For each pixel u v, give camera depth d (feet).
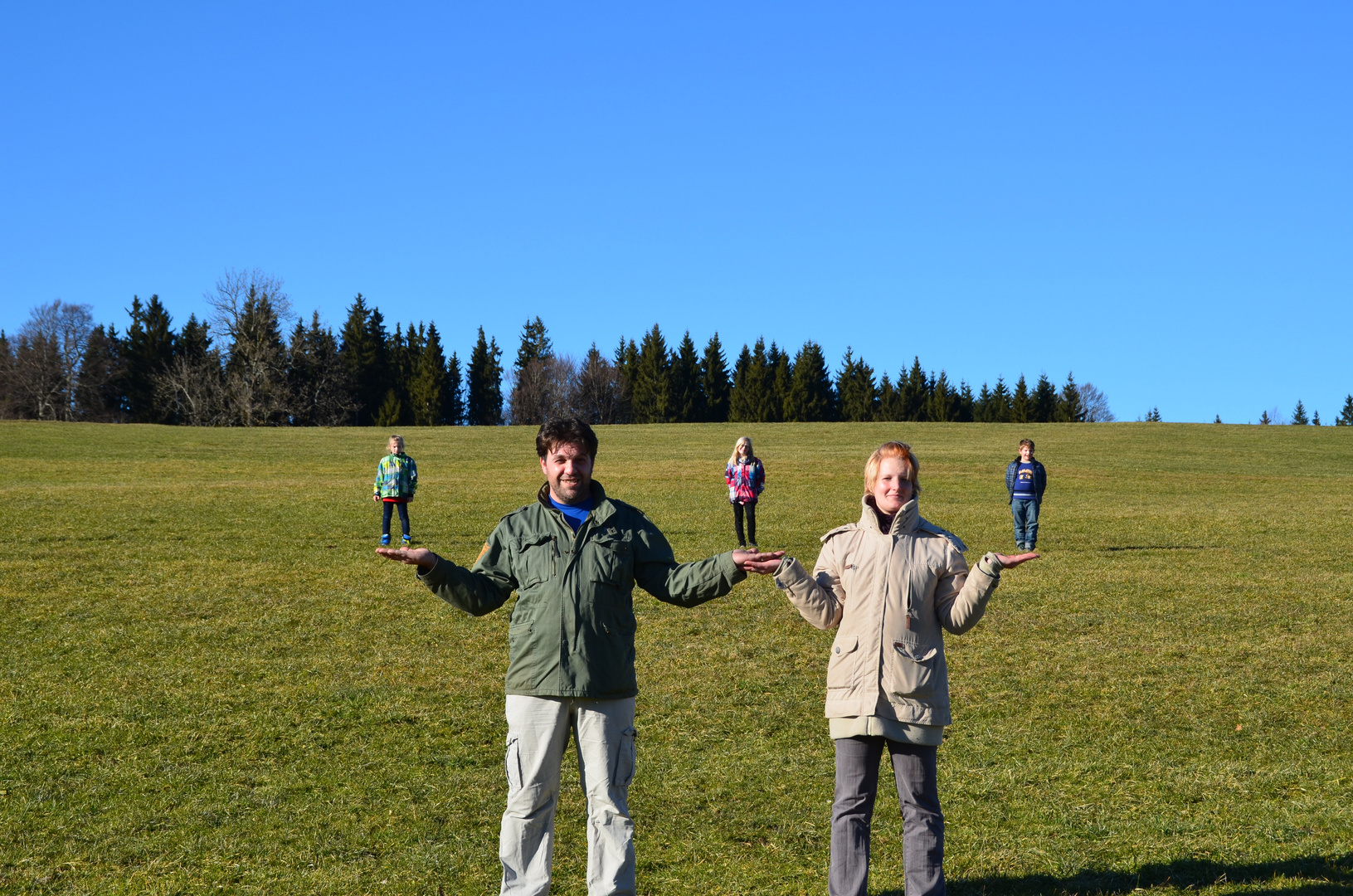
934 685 14.21
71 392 298.15
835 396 362.74
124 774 21.85
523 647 14.08
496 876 16.67
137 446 139.85
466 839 18.37
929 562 14.58
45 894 16.10
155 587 43.57
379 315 353.51
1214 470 126.31
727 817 19.26
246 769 22.34
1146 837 17.66
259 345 275.59
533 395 370.12
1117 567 50.88
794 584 14.35
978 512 79.25
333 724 25.67
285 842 18.22
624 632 14.29
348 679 29.89
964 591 14.16
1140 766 21.81
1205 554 55.67
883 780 21.58
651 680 29.99
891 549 14.65
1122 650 33.12
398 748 23.82
